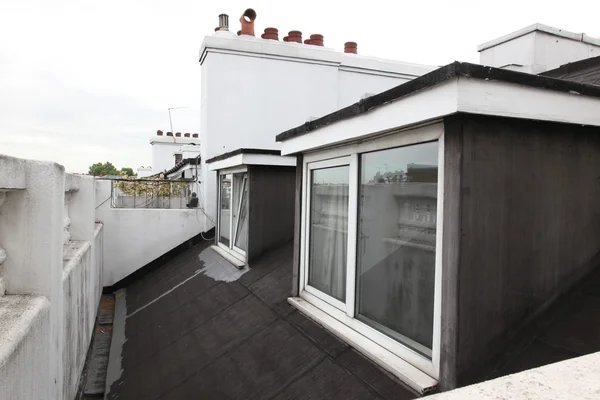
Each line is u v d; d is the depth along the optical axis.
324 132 3.22
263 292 4.80
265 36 10.56
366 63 10.59
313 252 3.87
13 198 2.65
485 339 2.10
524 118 2.05
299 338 3.40
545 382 0.89
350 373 2.67
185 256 8.77
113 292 8.86
